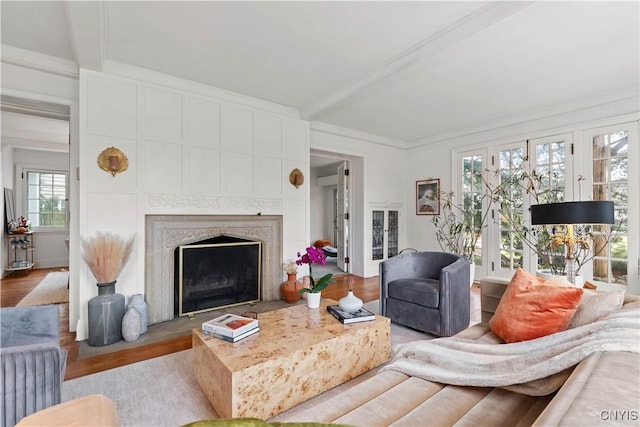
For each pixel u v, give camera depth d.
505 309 1.72
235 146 3.54
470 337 1.74
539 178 4.10
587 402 0.67
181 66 2.91
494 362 1.27
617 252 3.54
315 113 3.93
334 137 4.87
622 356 0.94
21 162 5.98
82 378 2.01
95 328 2.51
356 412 1.07
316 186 9.00
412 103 3.82
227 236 3.52
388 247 5.64
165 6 2.04
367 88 3.22
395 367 1.44
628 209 3.44
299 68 2.94
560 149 3.95
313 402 1.77
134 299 2.78
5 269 5.14
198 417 1.64
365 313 2.22
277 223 3.89
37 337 1.69
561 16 2.13
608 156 3.58
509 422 1.02
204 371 1.78
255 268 3.75
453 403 1.13
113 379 2.00
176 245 3.17
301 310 2.40
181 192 3.18
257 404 1.54
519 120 4.25
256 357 1.62
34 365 1.25
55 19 2.17
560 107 3.87
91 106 2.73
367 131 5.09
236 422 0.63
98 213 2.75
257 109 3.72
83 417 0.74
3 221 5.20
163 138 3.08
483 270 4.73
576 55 2.68
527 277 1.80
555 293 1.58
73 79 2.87
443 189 5.29
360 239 5.41
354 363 1.97
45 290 4.31
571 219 2.53
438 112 4.16
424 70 2.91
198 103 3.29
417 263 3.30
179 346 2.51
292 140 4.03
